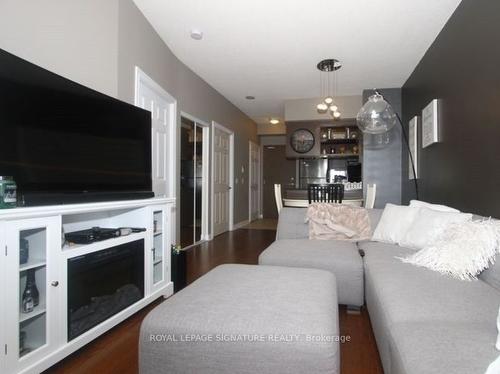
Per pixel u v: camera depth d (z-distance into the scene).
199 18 2.89
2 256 1.28
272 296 1.33
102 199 1.97
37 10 2.16
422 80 3.74
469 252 1.59
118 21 2.39
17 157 1.54
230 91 5.19
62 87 1.79
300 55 3.71
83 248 1.68
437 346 0.93
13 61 1.53
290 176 8.32
